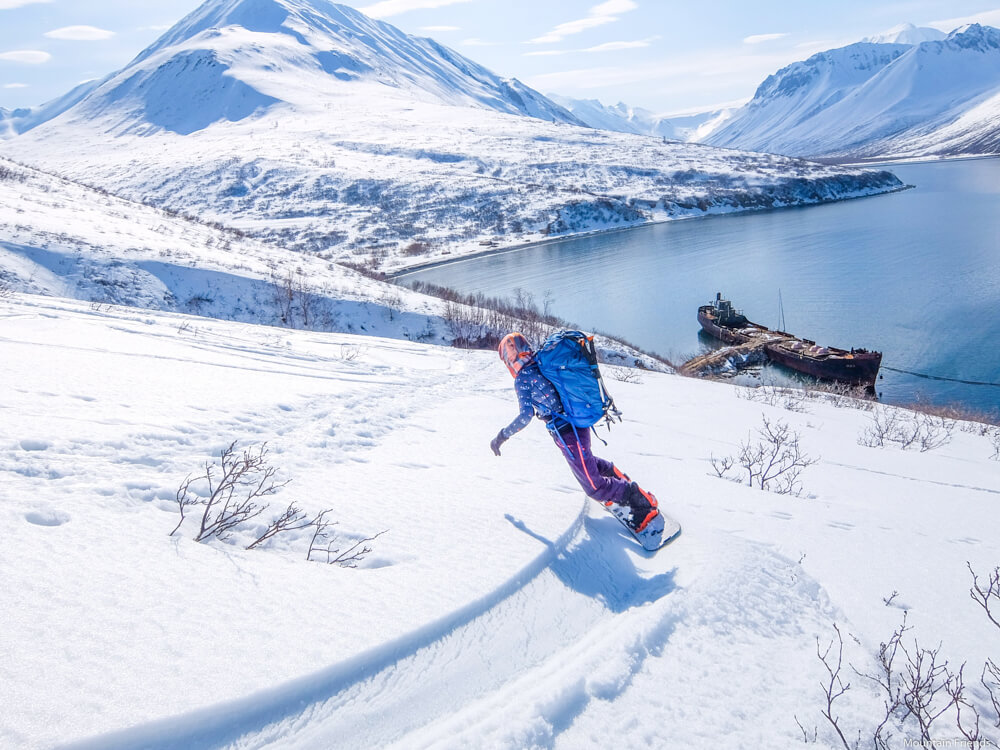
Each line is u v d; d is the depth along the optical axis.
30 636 2.12
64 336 8.54
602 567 3.69
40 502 3.14
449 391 9.29
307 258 43.88
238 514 3.52
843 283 59.69
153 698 1.94
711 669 2.74
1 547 2.64
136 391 5.89
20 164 53.41
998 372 37.22
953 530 4.91
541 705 2.29
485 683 2.50
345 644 2.41
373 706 2.21
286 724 2.04
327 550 3.31
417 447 5.77
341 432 5.86
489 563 3.34
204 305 28.88
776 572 3.75
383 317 31.92
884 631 3.20
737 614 3.22
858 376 35.12
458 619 2.78
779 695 2.62
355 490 4.29
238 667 2.17
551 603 3.16
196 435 4.88
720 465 6.57
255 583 2.77
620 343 33.62
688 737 2.29
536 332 32.47
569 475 5.31
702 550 3.96
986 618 3.35
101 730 1.77
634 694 2.50
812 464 7.36
